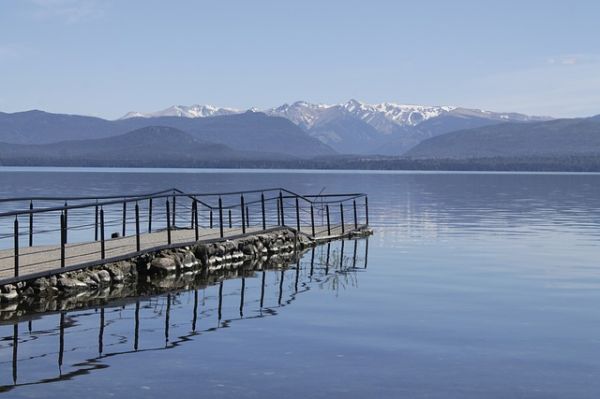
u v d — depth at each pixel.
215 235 34.25
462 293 23.61
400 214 63.69
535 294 23.36
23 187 105.88
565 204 79.75
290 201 88.81
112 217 57.75
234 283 26.14
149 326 18.33
